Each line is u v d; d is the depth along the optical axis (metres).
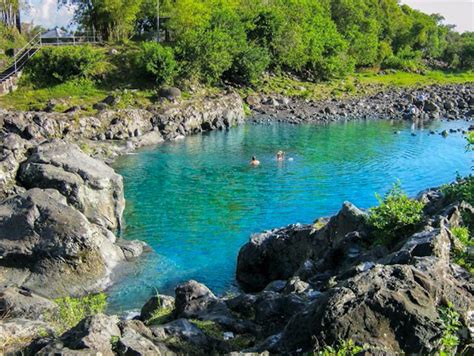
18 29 84.44
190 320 14.75
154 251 26.80
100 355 10.79
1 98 61.19
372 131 62.66
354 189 38.34
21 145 29.97
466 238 16.55
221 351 12.62
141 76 71.06
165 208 33.78
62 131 51.47
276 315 14.14
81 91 66.31
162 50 70.88
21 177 28.08
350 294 11.38
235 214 32.78
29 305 17.66
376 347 10.20
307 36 100.75
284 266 23.44
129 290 22.52
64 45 76.50
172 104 62.88
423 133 61.25
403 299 11.20
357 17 133.00
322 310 11.16
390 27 153.25
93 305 18.92
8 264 21.95
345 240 19.78
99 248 23.55
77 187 27.62
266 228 30.44
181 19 82.88
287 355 11.09
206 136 59.41
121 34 86.38
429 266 12.80
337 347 10.55
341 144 54.75
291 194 37.00
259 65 82.25
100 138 53.47
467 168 44.56
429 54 155.62
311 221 31.67
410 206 19.62
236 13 94.06
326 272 18.98
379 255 17.69
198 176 41.47
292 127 65.25
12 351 12.11
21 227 22.38
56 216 22.70
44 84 66.56
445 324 10.92
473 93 91.19
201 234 29.45
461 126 66.62
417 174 42.75
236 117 66.88
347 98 86.19
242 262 24.06
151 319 16.66
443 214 18.75
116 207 30.06
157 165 44.91
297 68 96.12
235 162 46.28
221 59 76.56
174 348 12.30
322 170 43.69
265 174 42.22
